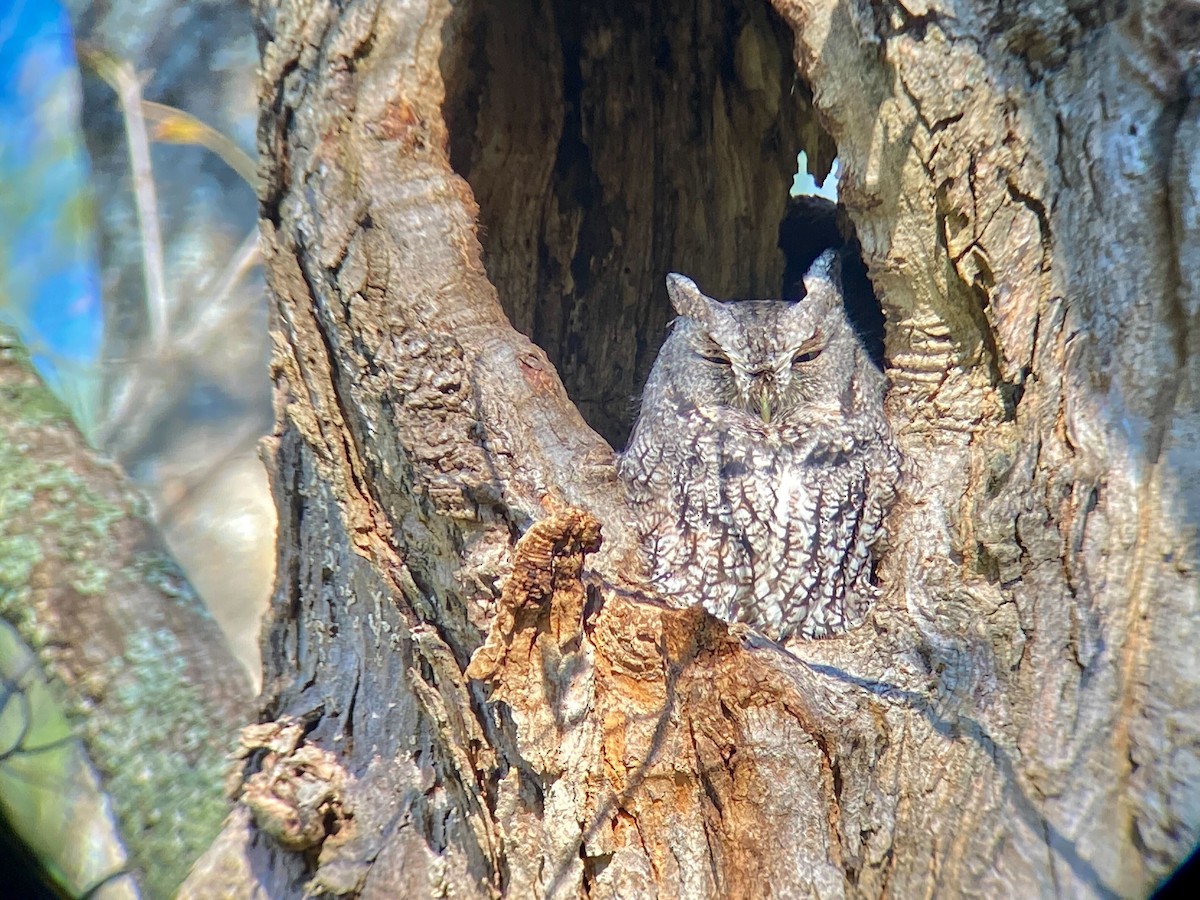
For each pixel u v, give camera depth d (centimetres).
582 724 578
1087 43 654
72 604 701
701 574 855
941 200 698
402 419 682
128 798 691
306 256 723
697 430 882
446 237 723
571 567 566
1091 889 511
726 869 564
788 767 575
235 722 712
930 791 573
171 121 916
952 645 638
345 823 696
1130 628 571
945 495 709
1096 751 547
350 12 725
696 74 1079
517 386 701
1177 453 593
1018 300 665
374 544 711
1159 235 621
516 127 1025
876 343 987
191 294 1093
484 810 642
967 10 677
